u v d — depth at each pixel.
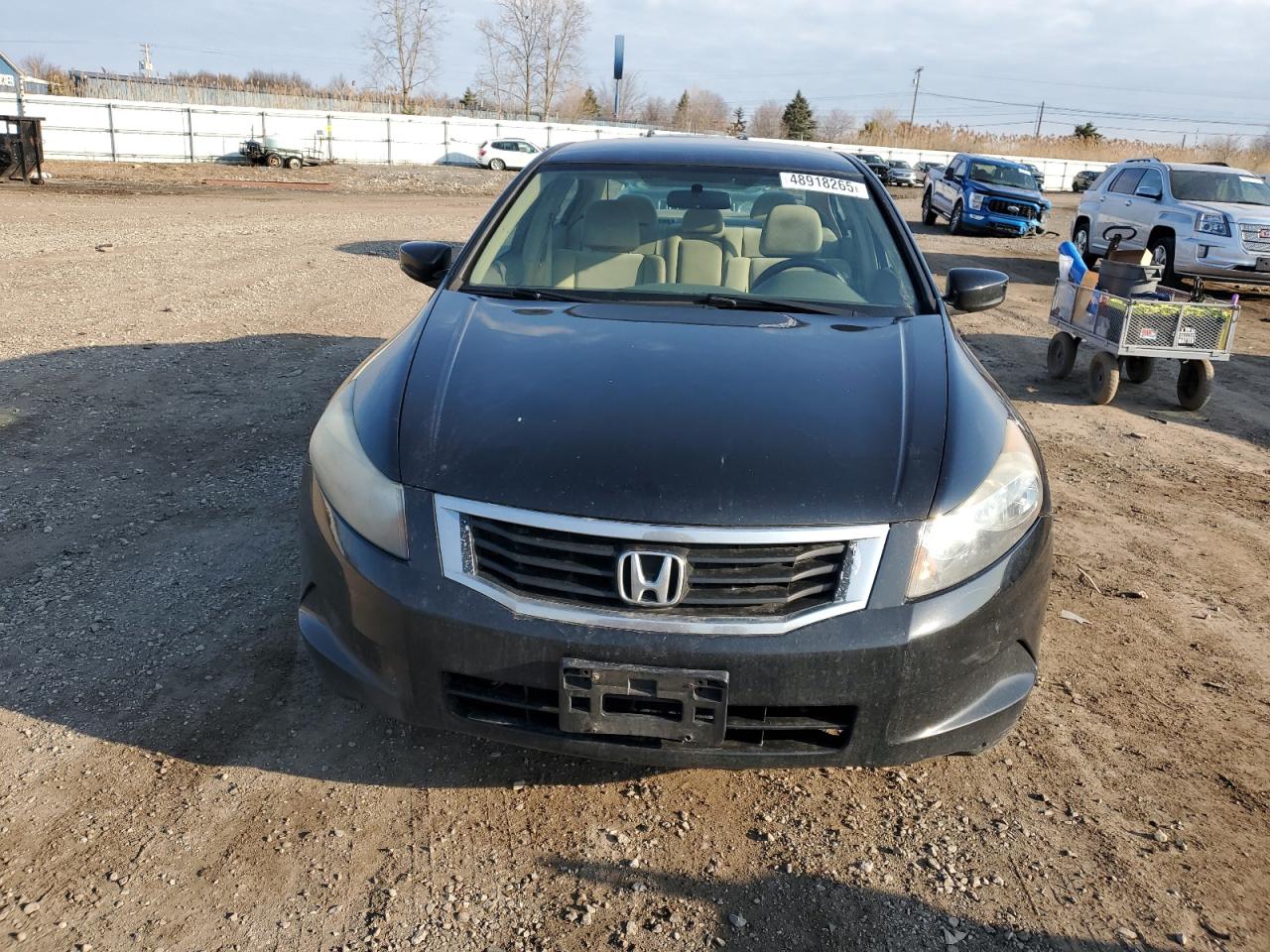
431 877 2.22
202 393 5.76
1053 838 2.44
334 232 14.20
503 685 2.21
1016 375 7.84
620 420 2.34
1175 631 3.57
